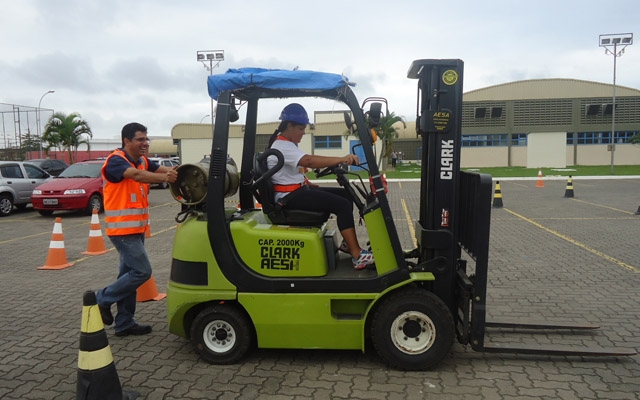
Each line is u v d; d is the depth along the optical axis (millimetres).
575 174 30875
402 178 30375
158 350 4434
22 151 36375
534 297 5766
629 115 41312
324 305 3875
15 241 10484
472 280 3977
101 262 8227
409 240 9547
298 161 4027
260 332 3963
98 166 15969
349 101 3902
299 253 3910
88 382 3178
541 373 3850
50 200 14352
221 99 3932
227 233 3975
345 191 4438
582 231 10180
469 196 3977
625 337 4539
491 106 42406
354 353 4266
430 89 3875
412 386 3652
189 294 4000
